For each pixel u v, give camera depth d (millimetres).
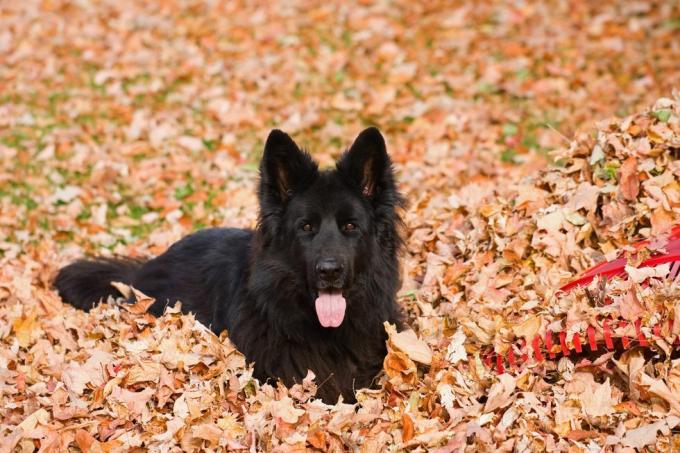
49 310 8547
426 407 6516
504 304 7520
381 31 17781
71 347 7633
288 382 7133
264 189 7215
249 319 7277
